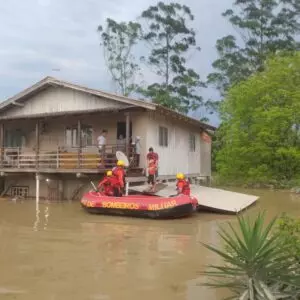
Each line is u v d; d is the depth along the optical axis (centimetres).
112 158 1850
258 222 549
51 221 1429
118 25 5166
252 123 3008
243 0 5272
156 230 1270
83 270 816
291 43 5191
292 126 2869
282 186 2786
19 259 900
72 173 1997
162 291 697
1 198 2133
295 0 5184
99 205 1562
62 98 2156
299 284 528
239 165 3000
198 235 1189
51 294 683
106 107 2023
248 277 540
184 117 2206
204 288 709
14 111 2280
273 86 2897
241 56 5266
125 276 777
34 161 2125
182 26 5184
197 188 2012
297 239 624
